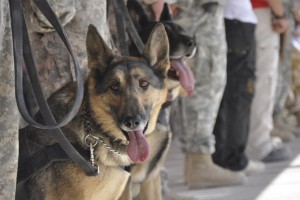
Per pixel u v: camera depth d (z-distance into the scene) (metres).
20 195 4.58
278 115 10.85
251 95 8.04
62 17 4.68
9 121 4.09
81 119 4.58
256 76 8.70
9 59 4.07
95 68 4.63
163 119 5.53
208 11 7.42
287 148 9.55
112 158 4.60
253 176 8.62
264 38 8.98
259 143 9.28
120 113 4.52
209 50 7.50
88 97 4.62
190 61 7.51
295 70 11.25
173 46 6.07
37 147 4.54
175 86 6.04
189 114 7.70
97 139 4.56
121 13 5.46
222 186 8.08
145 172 5.56
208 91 7.59
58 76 5.03
